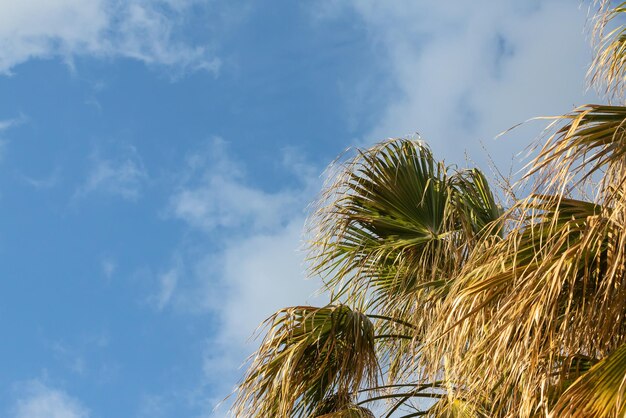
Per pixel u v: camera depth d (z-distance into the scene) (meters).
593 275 3.31
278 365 4.79
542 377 3.25
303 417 4.97
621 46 4.53
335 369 4.95
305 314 4.88
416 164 5.82
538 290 3.25
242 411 4.69
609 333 3.24
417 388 4.37
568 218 3.43
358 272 5.60
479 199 5.73
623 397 2.86
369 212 5.77
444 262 5.52
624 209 3.05
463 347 3.60
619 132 3.14
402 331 5.40
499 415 3.68
